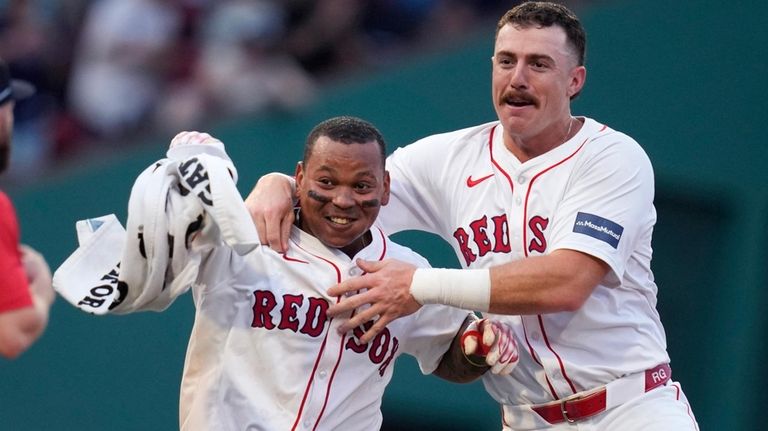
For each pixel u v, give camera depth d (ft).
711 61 97.60
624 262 57.06
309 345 54.19
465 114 94.89
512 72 56.65
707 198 100.12
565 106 57.98
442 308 57.41
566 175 58.03
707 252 101.60
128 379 93.91
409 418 97.04
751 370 101.91
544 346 58.90
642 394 58.75
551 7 57.31
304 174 54.03
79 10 104.17
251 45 100.94
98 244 52.85
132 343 94.12
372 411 56.59
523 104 56.80
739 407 101.96
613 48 96.43
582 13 96.02
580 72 58.44
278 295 53.98
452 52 94.94
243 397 53.31
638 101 96.84
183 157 52.08
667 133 97.40
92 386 94.07
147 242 49.26
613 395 58.54
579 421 59.21
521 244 58.59
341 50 100.48
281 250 54.65
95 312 50.55
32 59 102.83
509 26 57.06
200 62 102.22
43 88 102.89
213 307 53.67
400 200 61.82
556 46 56.54
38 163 100.78
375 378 56.08
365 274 54.70
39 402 94.07
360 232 53.88
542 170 58.44
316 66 100.32
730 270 100.94
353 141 52.60
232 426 53.42
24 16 104.63
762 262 100.32
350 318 55.01
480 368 57.26
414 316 56.90
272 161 94.63
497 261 59.31
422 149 62.18
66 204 93.56
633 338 59.06
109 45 102.37
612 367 58.49
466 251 60.29
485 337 55.52
